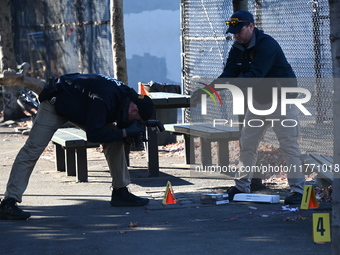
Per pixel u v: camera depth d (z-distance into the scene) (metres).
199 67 24.33
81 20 32.16
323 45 21.66
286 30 21.86
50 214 12.88
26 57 36.22
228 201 13.27
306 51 21.95
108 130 11.93
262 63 12.58
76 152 17.23
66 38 33.28
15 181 12.34
